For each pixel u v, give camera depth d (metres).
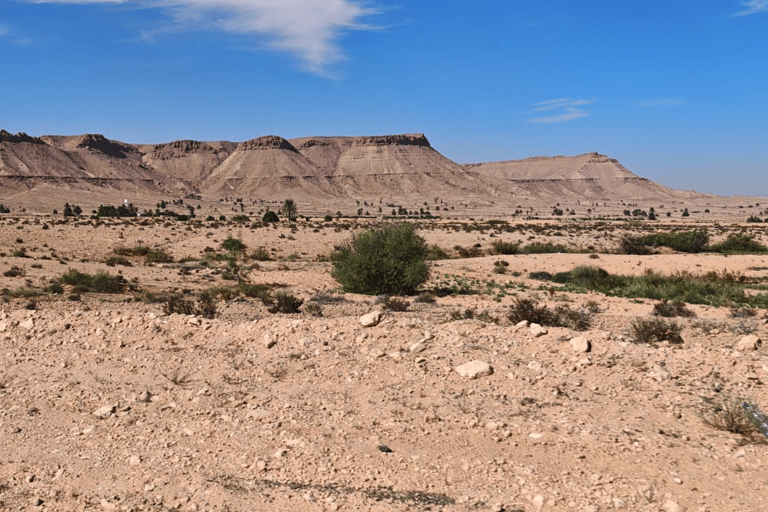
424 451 5.97
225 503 5.20
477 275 33.62
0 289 24.97
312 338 9.78
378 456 5.89
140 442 6.62
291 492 5.32
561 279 32.19
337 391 7.81
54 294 24.62
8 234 54.75
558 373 7.75
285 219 112.88
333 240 61.25
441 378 7.89
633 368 7.73
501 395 7.28
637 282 28.64
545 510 4.77
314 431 6.61
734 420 6.02
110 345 10.20
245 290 26.20
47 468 6.08
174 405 7.62
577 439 5.99
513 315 13.23
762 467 5.16
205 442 6.51
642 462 5.43
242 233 65.12
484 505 4.91
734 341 10.66
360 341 9.48
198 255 51.28
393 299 20.95
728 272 34.91
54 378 8.95
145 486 5.58
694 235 55.50
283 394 7.82
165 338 10.38
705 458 5.42
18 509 5.29
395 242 25.22
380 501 5.05
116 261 39.75
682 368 7.62
